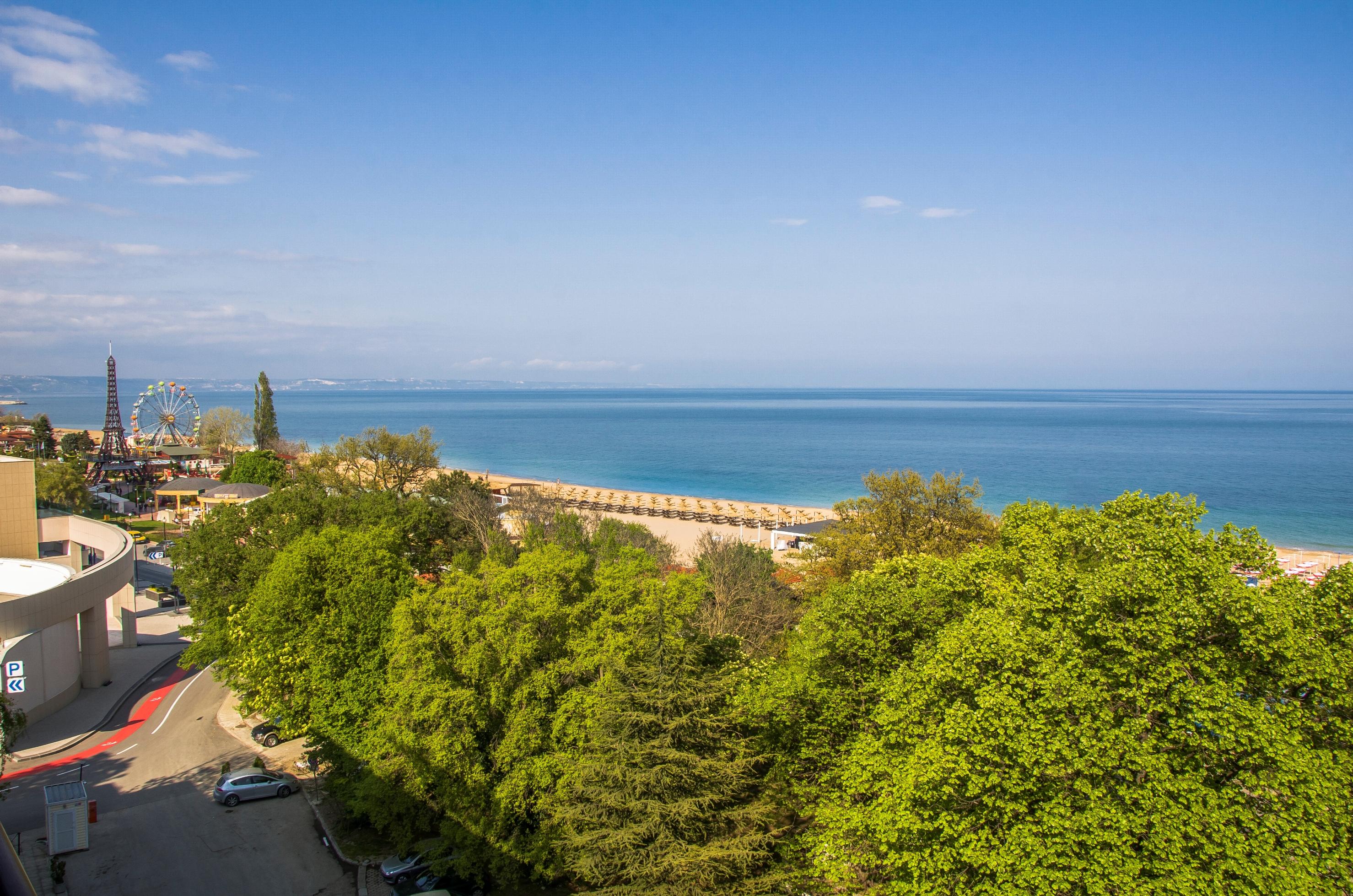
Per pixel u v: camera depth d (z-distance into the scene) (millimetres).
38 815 35406
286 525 53469
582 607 33781
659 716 24484
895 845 22766
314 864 32000
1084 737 19781
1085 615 21500
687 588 36062
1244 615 19734
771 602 51656
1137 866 18297
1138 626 20406
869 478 53875
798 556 55906
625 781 24344
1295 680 19828
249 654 40062
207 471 156500
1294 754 18547
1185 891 17688
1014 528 33531
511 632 31562
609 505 130500
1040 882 19031
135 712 48656
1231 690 19719
